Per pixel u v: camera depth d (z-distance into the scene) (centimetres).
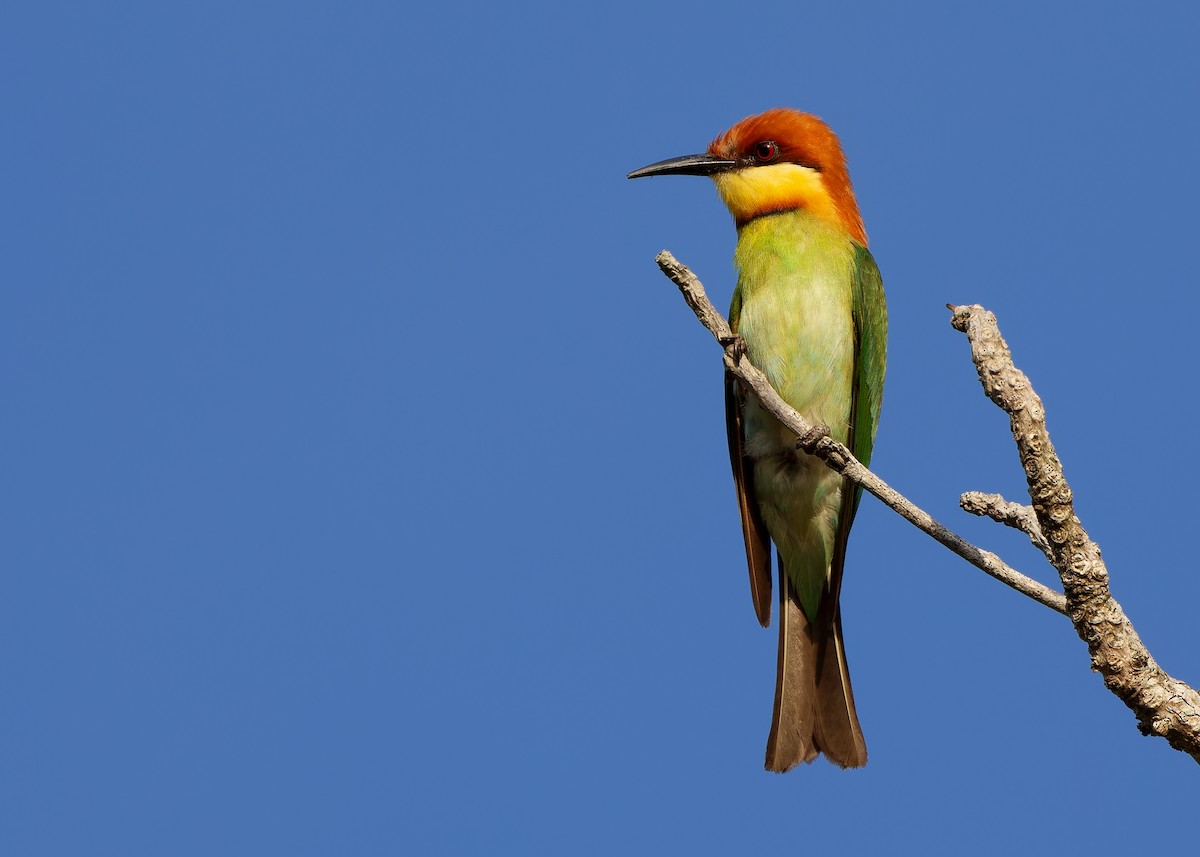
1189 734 617
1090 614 629
